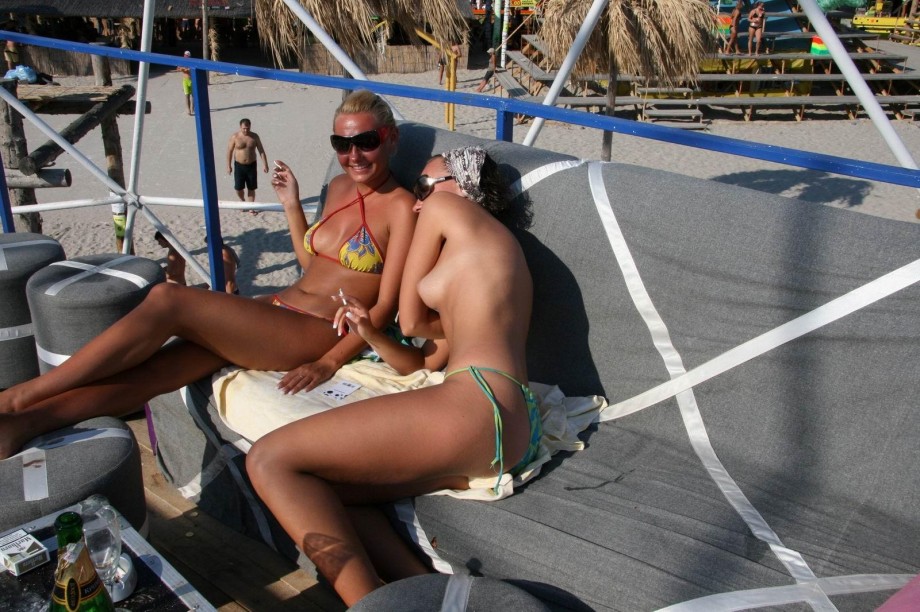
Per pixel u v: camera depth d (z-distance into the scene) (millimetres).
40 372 3633
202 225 10039
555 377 2822
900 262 2117
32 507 2088
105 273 3371
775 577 1831
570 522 2078
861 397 2184
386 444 2100
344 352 2811
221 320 2645
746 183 12945
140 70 5266
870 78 20016
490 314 2387
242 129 11094
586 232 2684
